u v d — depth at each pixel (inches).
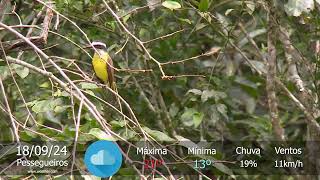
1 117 372.2
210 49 466.0
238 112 479.5
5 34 398.9
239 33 464.8
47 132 291.4
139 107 419.8
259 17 447.5
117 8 385.7
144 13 409.4
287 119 488.1
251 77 480.4
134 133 291.0
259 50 461.1
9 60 292.5
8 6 375.6
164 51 429.1
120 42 417.1
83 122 371.2
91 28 410.9
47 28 314.7
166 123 423.5
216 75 447.2
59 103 311.1
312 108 403.9
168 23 425.7
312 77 405.4
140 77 431.8
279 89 439.5
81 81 306.5
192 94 419.5
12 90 404.8
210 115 402.6
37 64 404.5
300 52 399.2
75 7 372.8
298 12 330.3
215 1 434.6
